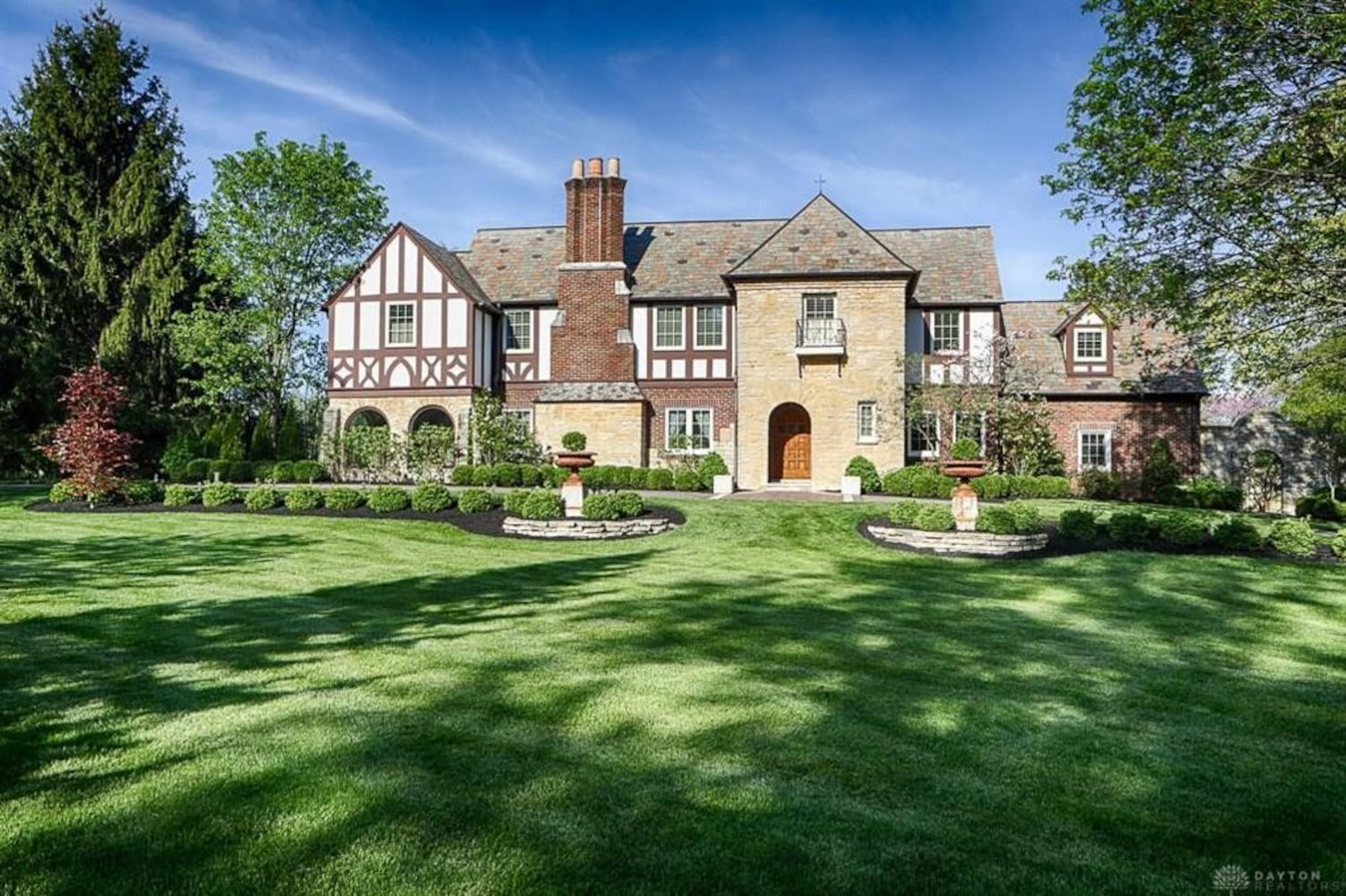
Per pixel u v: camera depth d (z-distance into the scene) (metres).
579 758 3.89
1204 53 12.33
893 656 6.09
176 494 16.80
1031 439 22.56
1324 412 18.94
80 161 29.09
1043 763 3.99
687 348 24.92
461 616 7.20
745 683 5.23
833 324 22.42
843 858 2.99
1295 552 11.83
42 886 2.69
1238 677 5.71
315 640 6.15
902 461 22.03
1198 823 3.38
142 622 6.62
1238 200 12.50
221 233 27.75
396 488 16.66
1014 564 11.24
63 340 27.80
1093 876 2.92
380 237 31.20
